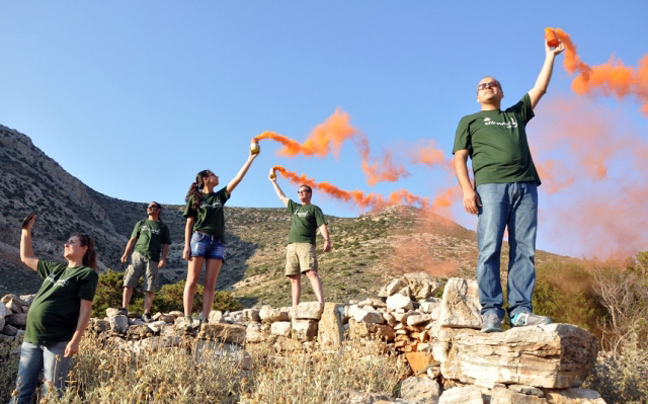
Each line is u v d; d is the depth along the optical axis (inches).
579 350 178.9
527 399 170.9
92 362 234.2
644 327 401.4
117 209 4040.4
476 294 210.8
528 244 194.7
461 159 204.7
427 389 206.5
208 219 298.8
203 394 210.5
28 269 2137.1
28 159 3321.9
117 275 1033.5
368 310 274.4
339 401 186.5
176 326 274.1
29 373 205.8
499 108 209.8
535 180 199.9
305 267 338.0
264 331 300.4
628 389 213.8
